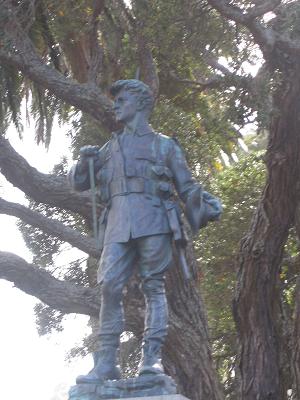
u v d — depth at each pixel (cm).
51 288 1655
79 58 1981
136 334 1593
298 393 1625
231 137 1884
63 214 2167
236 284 1739
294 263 2003
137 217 915
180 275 1590
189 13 1652
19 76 2030
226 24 1670
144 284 918
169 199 931
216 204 934
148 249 913
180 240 920
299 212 1695
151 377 861
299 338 1630
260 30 1530
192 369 1595
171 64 1864
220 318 2134
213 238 2142
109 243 919
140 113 952
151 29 1655
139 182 927
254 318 1708
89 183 963
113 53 1866
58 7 1770
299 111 1598
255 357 1695
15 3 1762
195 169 1967
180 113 1867
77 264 2150
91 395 860
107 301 912
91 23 1805
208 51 1717
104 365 894
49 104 2203
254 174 2192
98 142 2047
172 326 1590
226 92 1656
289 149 1639
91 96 1672
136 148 938
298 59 1546
